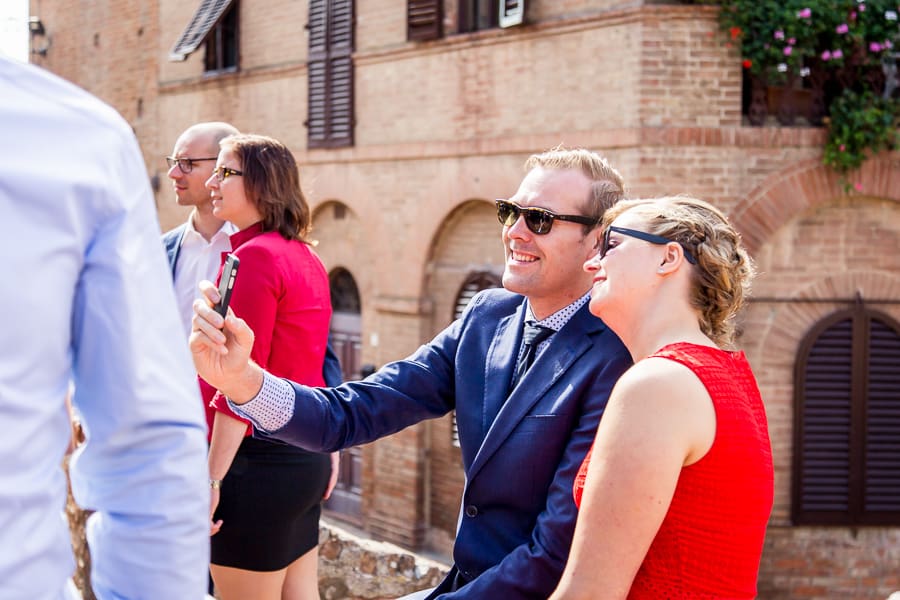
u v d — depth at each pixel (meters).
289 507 3.34
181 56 14.29
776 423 9.51
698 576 1.90
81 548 5.07
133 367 1.44
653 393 1.88
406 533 11.97
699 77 8.98
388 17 11.68
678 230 2.10
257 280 3.17
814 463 9.60
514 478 2.46
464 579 2.57
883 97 9.06
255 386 2.56
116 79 16.72
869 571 9.66
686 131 8.98
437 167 11.15
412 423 2.83
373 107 11.95
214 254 3.73
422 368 2.84
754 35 8.85
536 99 9.96
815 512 9.61
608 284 2.14
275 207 3.35
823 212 9.39
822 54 8.91
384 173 11.88
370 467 12.54
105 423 1.46
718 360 1.99
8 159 1.35
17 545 1.36
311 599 3.60
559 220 2.55
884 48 8.88
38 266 1.35
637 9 8.92
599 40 9.33
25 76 1.40
